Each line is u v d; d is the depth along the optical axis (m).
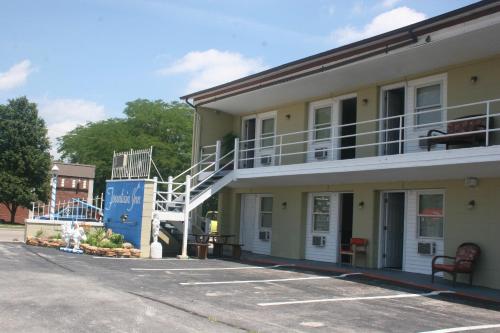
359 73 15.05
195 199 17.94
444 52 12.95
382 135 15.75
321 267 15.18
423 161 12.38
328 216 17.56
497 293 11.46
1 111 45.56
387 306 9.65
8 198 43.59
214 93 19.59
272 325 7.55
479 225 13.05
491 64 13.09
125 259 15.80
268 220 20.09
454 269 12.29
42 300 8.39
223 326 7.30
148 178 17.70
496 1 10.87
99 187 52.53
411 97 15.00
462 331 7.73
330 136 17.50
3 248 16.92
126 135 46.94
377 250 15.59
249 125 21.48
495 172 12.37
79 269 12.57
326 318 8.28
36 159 45.03
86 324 6.96
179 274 12.72
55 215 22.19
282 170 16.42
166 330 6.88
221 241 21.39
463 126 12.77
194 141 20.97
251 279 12.48
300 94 17.86
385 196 15.85
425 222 14.61
